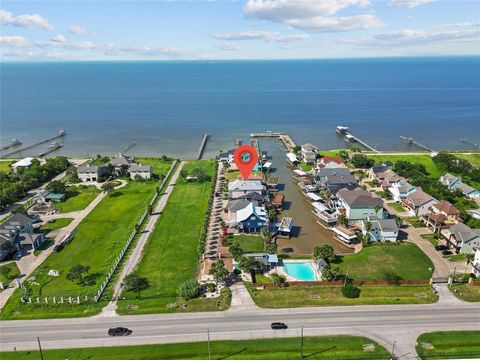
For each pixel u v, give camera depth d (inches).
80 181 5364.2
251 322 2498.8
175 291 2849.4
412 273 3053.6
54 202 4603.8
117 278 3024.1
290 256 3363.7
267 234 3486.7
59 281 2999.5
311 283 2896.2
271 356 2198.6
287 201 4680.1
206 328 2443.4
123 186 5152.6
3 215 4288.9
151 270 3142.2
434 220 3772.1
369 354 2203.5
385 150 7495.1
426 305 2655.0
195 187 5093.5
